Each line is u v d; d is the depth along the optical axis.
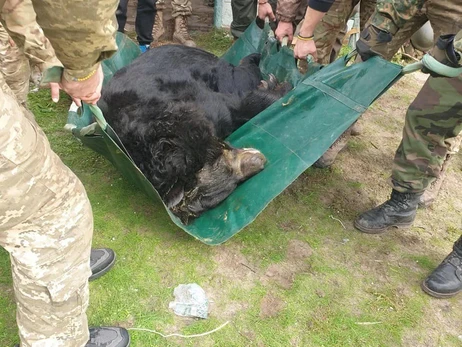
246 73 3.68
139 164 3.00
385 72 2.53
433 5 2.55
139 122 3.00
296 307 2.46
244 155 2.83
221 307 2.43
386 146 4.02
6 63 2.27
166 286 2.51
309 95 2.88
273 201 3.22
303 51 3.24
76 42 1.29
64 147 3.54
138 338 2.22
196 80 3.38
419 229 3.13
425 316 2.50
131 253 2.69
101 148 2.80
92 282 2.48
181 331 2.28
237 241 2.85
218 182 2.84
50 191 1.48
